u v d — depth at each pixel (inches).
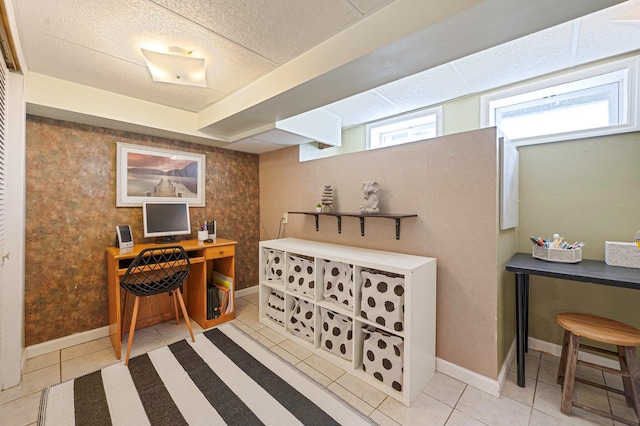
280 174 136.7
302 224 124.4
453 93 101.6
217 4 51.7
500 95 96.4
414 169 83.8
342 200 106.0
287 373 78.0
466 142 73.3
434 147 79.4
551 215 85.6
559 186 84.2
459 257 74.9
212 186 130.9
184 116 108.3
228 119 98.2
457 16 45.7
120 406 65.6
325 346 86.9
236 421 61.2
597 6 43.0
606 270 64.7
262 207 149.0
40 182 87.7
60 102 81.0
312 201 119.8
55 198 90.5
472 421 60.9
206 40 63.5
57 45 64.3
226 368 80.4
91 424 60.2
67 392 70.0
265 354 87.7
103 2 50.7
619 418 57.1
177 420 61.5
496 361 69.4
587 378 75.7
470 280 73.1
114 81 82.9
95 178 98.3
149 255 91.1
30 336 86.4
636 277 58.3
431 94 102.7
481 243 71.2
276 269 106.5
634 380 57.0
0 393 69.2
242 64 74.5
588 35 66.6
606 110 80.5
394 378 68.9
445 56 58.2
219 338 98.0
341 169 106.4
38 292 87.7
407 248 85.8
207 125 106.2
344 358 81.9
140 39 62.6
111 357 86.0
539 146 87.1
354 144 143.8
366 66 61.9
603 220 77.8
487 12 44.7
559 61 78.9
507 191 75.0
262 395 69.3
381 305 71.6
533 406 65.0
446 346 77.6
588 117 83.3
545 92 89.0
